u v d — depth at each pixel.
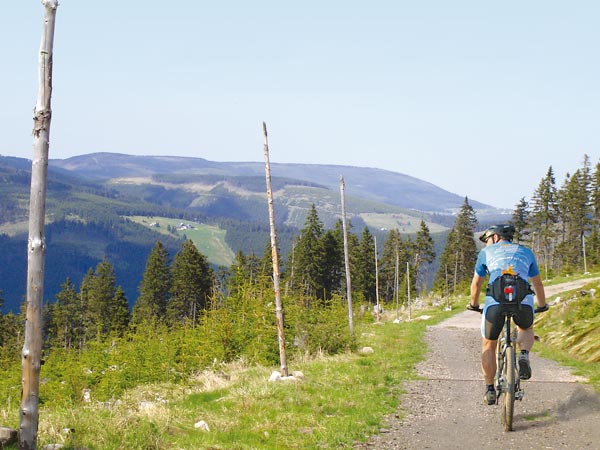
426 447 6.85
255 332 22.52
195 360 22.92
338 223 101.56
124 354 26.80
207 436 7.70
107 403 12.06
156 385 19.34
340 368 15.22
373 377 12.89
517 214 104.56
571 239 100.38
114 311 105.25
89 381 27.94
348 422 8.23
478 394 10.38
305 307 22.78
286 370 14.32
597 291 29.02
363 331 39.12
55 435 6.80
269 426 8.46
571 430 7.13
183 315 96.81
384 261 113.81
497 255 6.73
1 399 22.22
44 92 5.99
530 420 7.79
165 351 23.73
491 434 7.19
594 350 17.52
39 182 5.89
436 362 17.12
